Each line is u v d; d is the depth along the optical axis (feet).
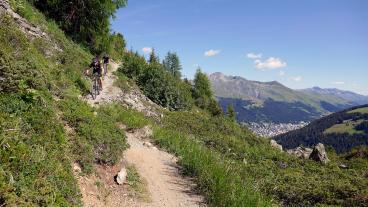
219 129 93.86
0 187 19.71
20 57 38.24
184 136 63.93
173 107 111.65
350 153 104.37
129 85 97.91
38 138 27.40
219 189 37.86
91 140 35.73
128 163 40.81
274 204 40.01
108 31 126.62
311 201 45.32
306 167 75.51
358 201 44.11
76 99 44.42
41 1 105.50
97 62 69.51
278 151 94.17
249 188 40.11
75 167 31.35
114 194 32.58
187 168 45.78
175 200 35.94
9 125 25.80
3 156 22.47
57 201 22.50
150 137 57.06
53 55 65.77
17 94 30.81
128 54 179.11
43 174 24.21
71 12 108.68
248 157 74.79
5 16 48.70
